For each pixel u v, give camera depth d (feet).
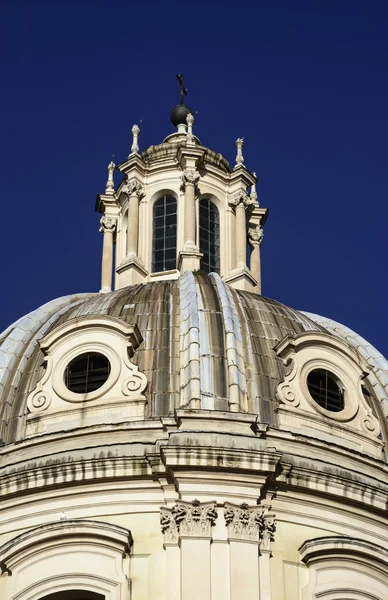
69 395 216.95
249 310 231.30
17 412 220.43
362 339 255.29
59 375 220.02
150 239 270.26
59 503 202.39
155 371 216.95
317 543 198.08
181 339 220.64
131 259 263.08
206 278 241.96
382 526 208.74
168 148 279.90
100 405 213.87
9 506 204.74
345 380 225.15
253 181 281.54
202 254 263.08
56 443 209.46
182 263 259.19
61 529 196.54
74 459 203.00
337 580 198.08
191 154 273.33
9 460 211.41
